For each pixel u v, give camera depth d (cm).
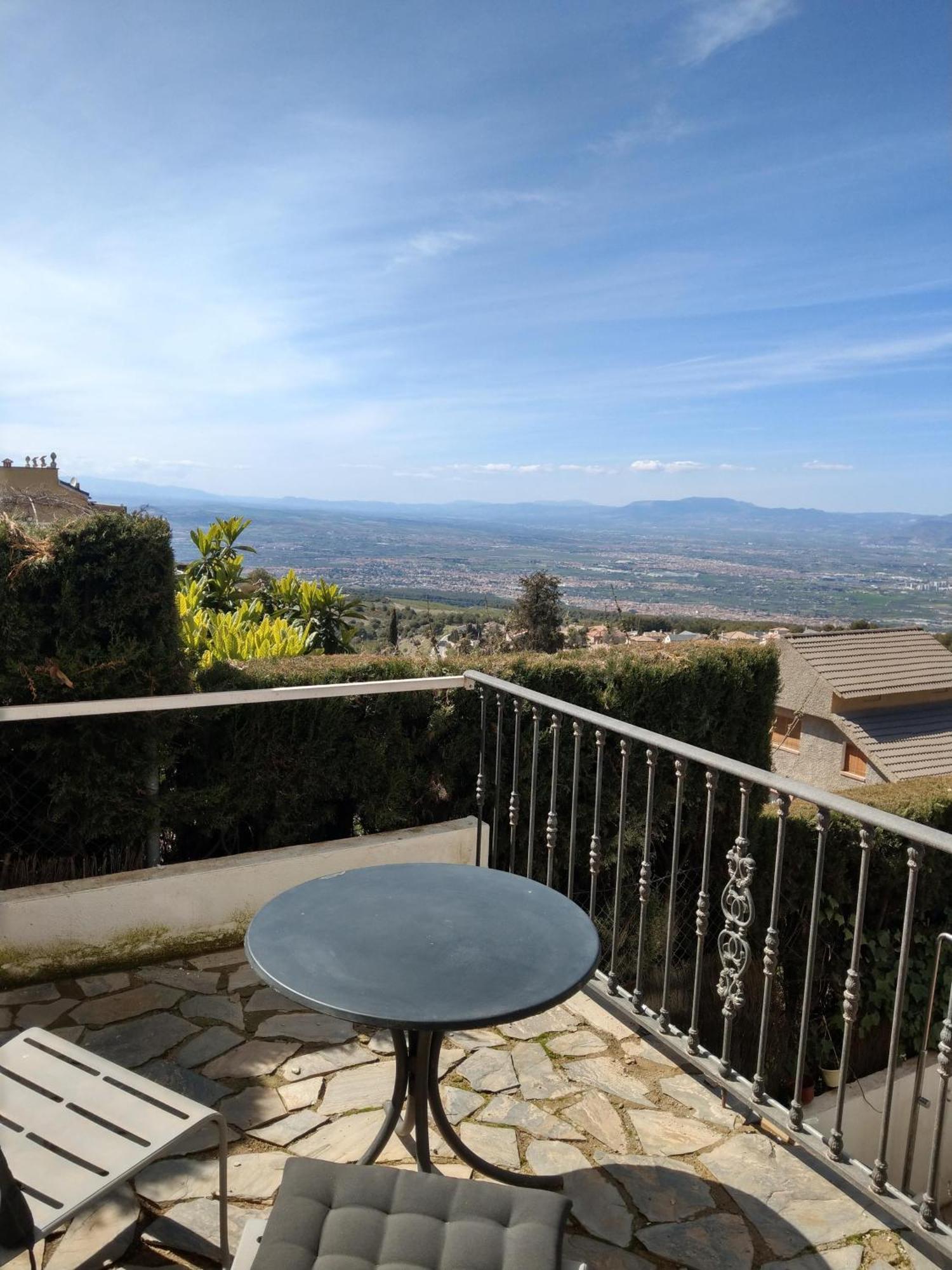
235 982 298
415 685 352
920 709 2142
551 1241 128
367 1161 201
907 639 2297
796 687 2134
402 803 380
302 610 710
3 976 287
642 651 445
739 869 238
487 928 194
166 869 315
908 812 525
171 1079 244
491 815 406
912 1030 545
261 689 334
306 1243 128
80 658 309
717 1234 195
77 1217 191
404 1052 201
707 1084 252
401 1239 128
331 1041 265
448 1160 214
